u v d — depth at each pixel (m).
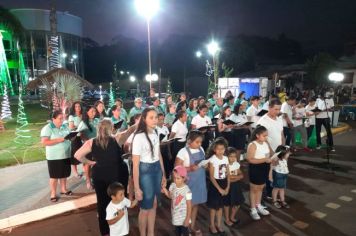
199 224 5.00
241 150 8.12
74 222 5.14
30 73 47.19
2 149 10.28
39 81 14.66
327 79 28.91
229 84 18.86
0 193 6.31
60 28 57.88
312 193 6.23
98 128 4.25
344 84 29.09
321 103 10.12
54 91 13.70
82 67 67.06
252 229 4.80
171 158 6.37
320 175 7.36
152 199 4.05
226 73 22.45
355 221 5.01
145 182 3.98
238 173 4.87
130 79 59.81
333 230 4.72
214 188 4.61
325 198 5.97
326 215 5.24
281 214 5.30
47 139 5.61
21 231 4.84
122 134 4.89
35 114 22.06
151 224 4.21
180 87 48.25
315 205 5.66
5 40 39.97
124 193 4.18
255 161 5.08
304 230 4.73
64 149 5.77
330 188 6.51
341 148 10.12
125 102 37.62
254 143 5.14
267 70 33.88
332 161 8.54
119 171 4.32
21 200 5.95
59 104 13.08
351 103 20.81
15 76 42.69
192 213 4.64
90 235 4.70
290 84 30.92
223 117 8.09
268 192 5.92
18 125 16.30
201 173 4.51
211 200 4.60
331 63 29.25
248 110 8.59
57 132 5.73
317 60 29.70
